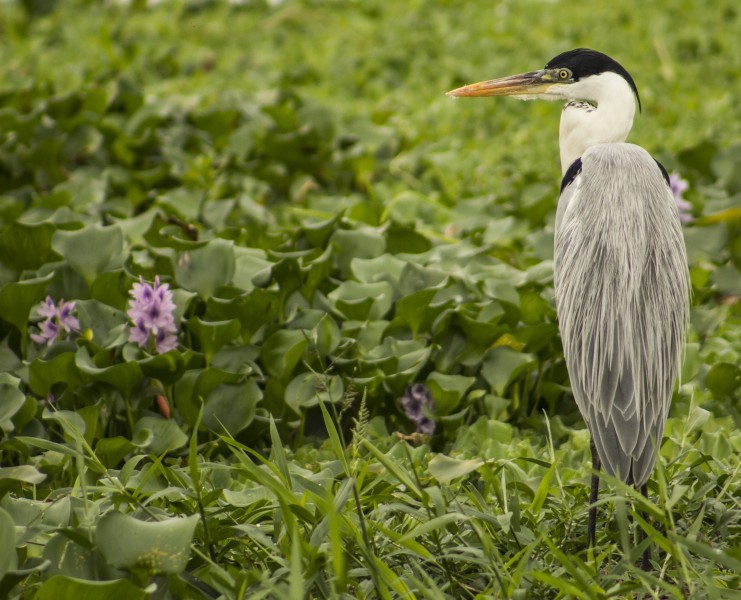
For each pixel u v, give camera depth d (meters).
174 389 9.55
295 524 6.49
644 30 23.73
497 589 6.27
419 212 15.34
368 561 6.28
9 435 9.12
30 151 16.25
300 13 26.73
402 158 17.80
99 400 9.45
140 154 16.95
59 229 11.31
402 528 7.38
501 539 7.21
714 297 12.58
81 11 28.11
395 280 10.99
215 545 7.21
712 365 10.57
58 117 17.64
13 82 22.17
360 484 7.02
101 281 10.16
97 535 6.21
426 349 9.96
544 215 14.82
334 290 10.88
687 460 8.65
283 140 16.80
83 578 6.34
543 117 19.84
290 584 5.95
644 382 7.27
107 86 19.06
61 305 9.82
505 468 8.50
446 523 6.49
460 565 7.09
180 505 7.16
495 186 16.77
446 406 9.87
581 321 7.57
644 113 19.84
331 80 22.00
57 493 7.63
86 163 16.78
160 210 14.04
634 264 7.54
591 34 23.81
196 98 19.83
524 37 24.00
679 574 6.85
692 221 13.29
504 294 10.73
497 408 10.02
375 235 11.65
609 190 7.86
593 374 7.36
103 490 6.86
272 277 10.41
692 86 20.94
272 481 6.52
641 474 7.02
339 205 15.22
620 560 7.35
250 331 10.15
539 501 7.24
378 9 26.97
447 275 10.86
